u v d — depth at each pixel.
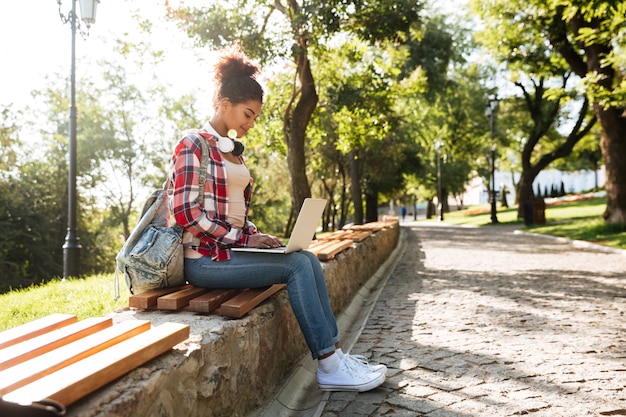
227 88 2.94
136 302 2.79
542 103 29.34
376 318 5.37
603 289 7.02
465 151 37.91
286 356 3.41
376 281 8.24
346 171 33.44
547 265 9.96
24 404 1.29
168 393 1.91
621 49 11.12
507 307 5.84
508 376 3.45
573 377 3.42
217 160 2.92
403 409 2.88
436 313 5.55
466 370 3.58
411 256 12.58
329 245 5.85
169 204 3.02
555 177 77.50
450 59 28.61
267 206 41.12
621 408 2.89
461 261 11.06
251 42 10.90
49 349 1.91
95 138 29.23
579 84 12.30
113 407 1.57
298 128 12.15
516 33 20.22
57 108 28.56
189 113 32.62
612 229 15.73
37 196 24.48
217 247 2.94
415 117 29.48
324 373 3.09
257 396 2.83
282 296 3.46
